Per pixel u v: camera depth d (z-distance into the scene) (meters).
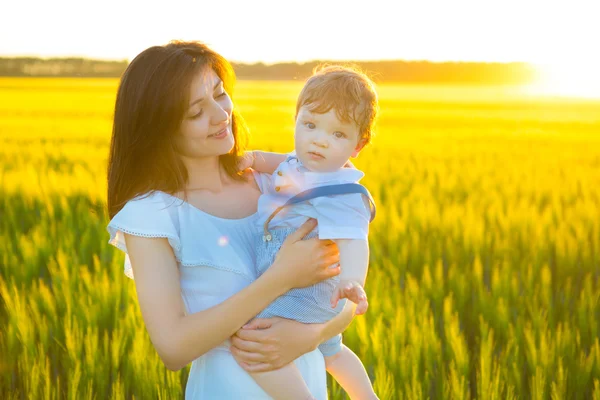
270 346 1.96
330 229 2.03
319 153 2.10
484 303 4.48
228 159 2.26
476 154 14.18
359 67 2.23
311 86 2.11
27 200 8.02
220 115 2.00
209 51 2.04
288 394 1.99
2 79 87.88
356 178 2.15
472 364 3.89
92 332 4.06
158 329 1.92
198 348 1.89
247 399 2.02
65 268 4.84
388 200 8.13
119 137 2.03
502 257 5.71
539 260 5.50
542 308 4.27
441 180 9.80
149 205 1.99
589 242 5.94
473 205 7.80
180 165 2.04
